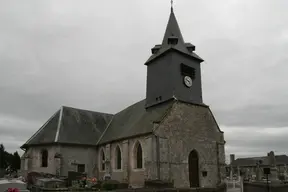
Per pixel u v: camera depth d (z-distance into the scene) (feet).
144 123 91.09
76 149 105.60
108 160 99.86
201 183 88.22
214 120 100.01
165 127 83.56
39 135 106.73
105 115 129.29
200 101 98.58
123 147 93.09
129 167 89.51
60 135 103.60
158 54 99.09
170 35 102.01
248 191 71.61
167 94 93.09
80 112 121.08
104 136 113.50
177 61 95.40
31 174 89.35
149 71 104.88
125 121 110.22
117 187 73.15
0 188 66.18
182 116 89.30
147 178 79.20
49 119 113.91
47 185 70.85
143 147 84.48
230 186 101.40
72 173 83.61
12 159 242.17
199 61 102.78
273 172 137.90
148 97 102.73
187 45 103.40
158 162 79.10
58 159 98.68
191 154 89.51
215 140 97.60
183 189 66.13
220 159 96.43
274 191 65.41
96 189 69.56
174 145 84.33
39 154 103.76
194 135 91.04
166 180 78.13
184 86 94.99
